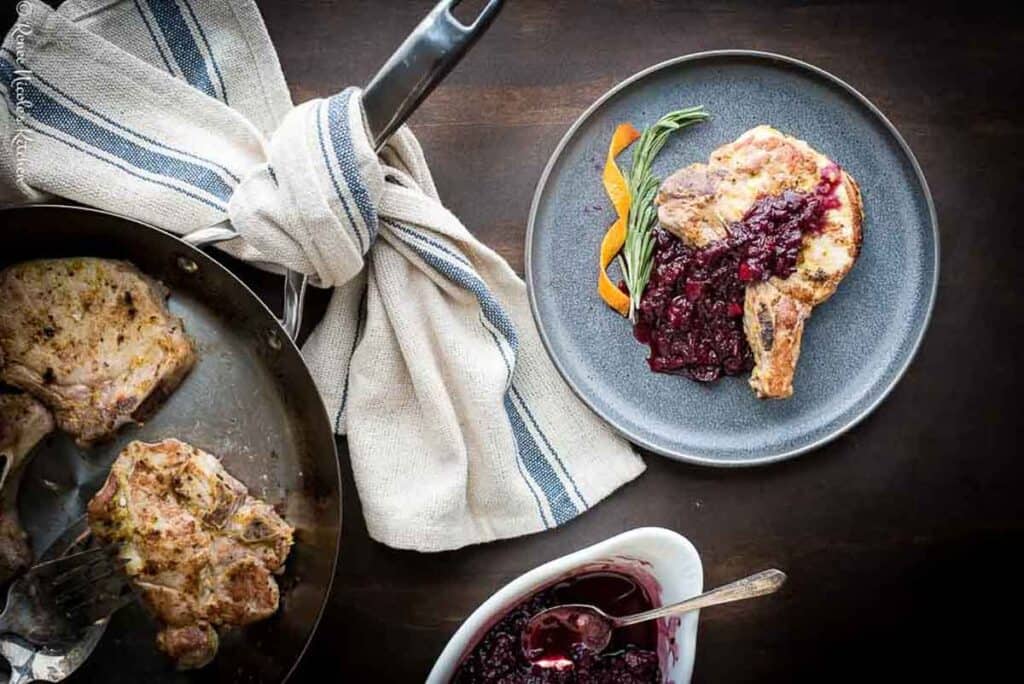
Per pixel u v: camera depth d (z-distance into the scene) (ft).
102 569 2.52
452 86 2.76
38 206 2.47
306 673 2.74
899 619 2.81
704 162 2.75
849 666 2.81
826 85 2.72
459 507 2.66
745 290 2.68
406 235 2.61
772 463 2.77
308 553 2.64
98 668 2.63
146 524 2.46
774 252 2.62
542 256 2.73
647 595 2.58
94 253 2.60
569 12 2.76
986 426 2.82
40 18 2.55
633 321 2.73
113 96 2.61
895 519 2.81
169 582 2.48
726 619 2.80
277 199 2.49
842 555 2.81
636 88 2.72
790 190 2.64
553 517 2.72
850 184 2.66
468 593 2.76
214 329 2.66
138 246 2.58
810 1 2.79
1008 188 2.82
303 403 2.60
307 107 2.50
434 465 2.68
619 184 2.71
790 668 2.81
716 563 2.80
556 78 2.77
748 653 2.80
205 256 2.53
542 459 2.74
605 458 2.75
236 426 2.64
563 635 2.57
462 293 2.67
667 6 2.77
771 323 2.63
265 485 2.64
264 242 2.50
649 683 2.56
